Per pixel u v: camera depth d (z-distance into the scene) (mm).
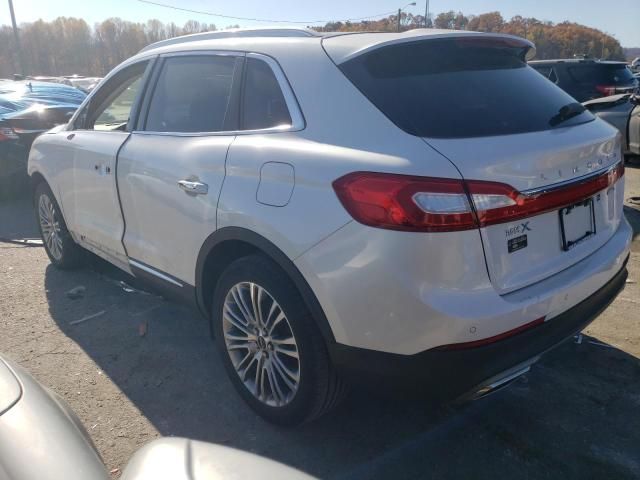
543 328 2346
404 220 2082
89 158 3893
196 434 2795
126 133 3656
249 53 2938
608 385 3123
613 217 2885
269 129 2701
